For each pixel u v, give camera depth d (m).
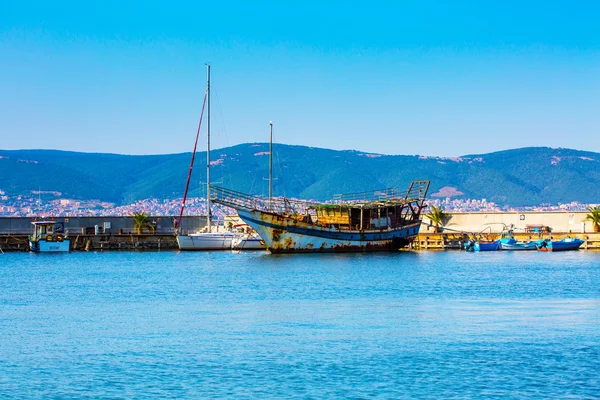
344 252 132.75
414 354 53.09
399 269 112.38
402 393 44.50
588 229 160.00
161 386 46.12
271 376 47.97
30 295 84.75
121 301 79.25
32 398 44.22
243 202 130.12
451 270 111.00
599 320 65.38
